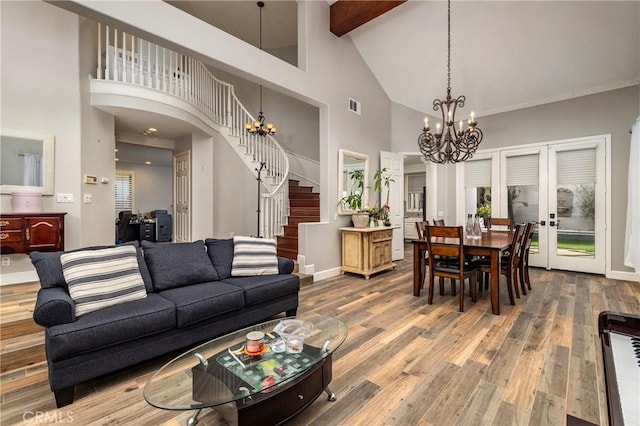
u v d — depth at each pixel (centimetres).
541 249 524
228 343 188
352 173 529
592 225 480
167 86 489
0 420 166
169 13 281
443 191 633
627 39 386
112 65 449
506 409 172
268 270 310
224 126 595
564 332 270
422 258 387
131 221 833
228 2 566
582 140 481
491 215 571
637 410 72
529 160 534
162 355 234
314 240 457
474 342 253
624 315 115
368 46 534
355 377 205
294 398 157
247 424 142
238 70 345
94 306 204
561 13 386
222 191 586
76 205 396
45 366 220
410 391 190
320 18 459
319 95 456
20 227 335
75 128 394
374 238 481
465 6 418
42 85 370
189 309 224
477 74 505
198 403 137
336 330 202
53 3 226
